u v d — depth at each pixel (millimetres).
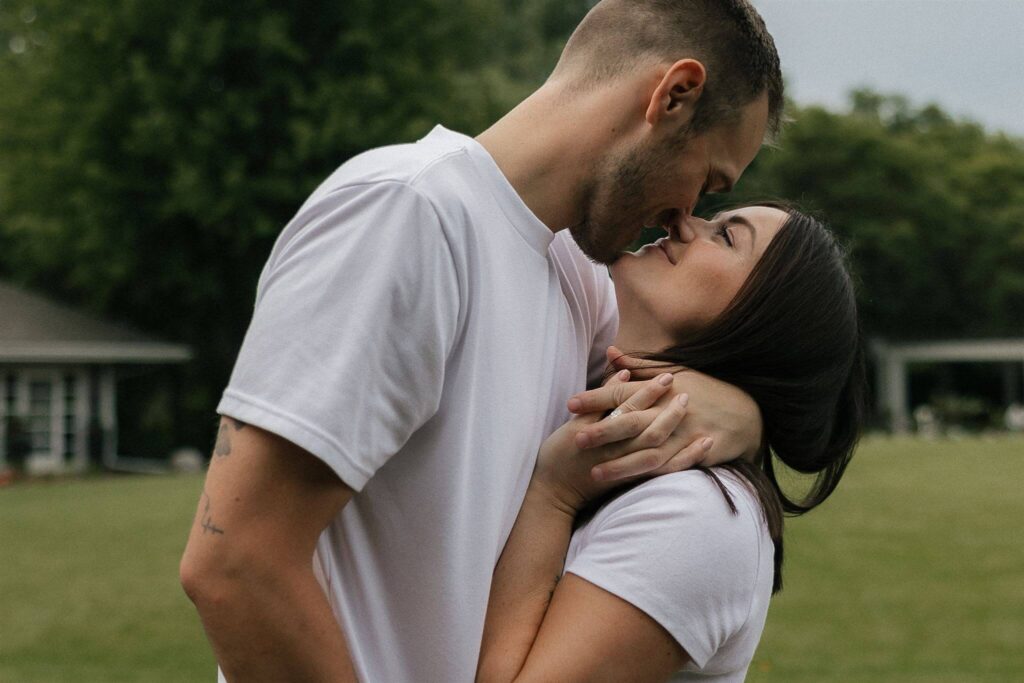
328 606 1368
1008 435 30266
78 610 7137
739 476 1618
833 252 1734
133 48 22984
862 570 8320
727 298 1660
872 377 42469
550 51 33000
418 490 1446
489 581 1485
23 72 25547
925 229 41125
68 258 25359
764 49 1601
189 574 1326
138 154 22797
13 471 19969
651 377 1683
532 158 1573
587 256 1703
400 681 1475
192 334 24984
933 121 50750
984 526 10312
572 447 1601
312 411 1303
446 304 1386
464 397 1438
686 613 1480
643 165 1566
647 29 1563
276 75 22234
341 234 1376
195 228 23906
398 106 22766
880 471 15555
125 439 24594
